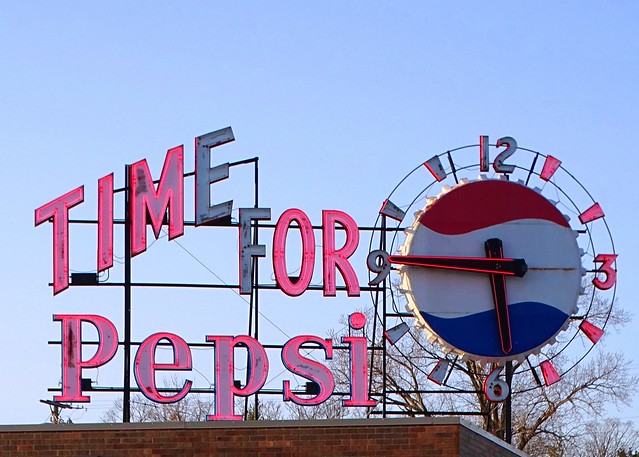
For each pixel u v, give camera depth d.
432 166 45.78
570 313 45.28
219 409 41.94
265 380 42.41
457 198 45.59
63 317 42.69
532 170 46.16
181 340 42.53
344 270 44.50
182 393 42.19
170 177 45.19
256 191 45.12
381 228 45.25
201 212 44.84
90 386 42.38
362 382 42.75
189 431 36.19
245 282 44.06
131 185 45.00
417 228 45.16
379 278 44.62
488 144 46.06
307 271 44.38
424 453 35.81
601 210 46.03
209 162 45.28
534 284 45.31
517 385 63.03
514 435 62.97
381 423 36.09
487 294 45.03
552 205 45.88
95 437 36.16
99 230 44.28
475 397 62.34
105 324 42.78
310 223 44.69
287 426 36.19
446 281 44.97
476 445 36.88
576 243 45.69
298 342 42.72
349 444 35.97
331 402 62.16
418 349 58.22
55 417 55.66
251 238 44.56
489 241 45.31
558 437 62.78
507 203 45.75
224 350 42.44
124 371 42.78
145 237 44.47
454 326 44.69
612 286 45.75
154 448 36.06
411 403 58.19
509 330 44.56
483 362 44.66
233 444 36.09
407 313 44.81
